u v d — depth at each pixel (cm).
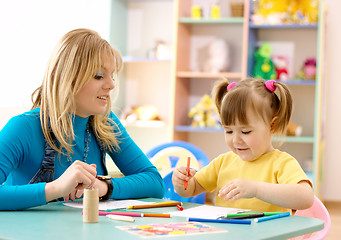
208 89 425
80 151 139
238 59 419
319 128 372
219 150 427
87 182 114
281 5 392
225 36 422
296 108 413
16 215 105
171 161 233
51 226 92
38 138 130
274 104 137
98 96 132
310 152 411
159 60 400
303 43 411
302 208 119
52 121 129
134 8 440
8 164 123
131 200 134
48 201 114
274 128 139
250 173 138
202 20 394
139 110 417
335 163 430
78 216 104
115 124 153
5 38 329
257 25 385
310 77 388
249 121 132
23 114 132
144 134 440
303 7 391
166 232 88
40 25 354
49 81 130
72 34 131
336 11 428
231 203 140
